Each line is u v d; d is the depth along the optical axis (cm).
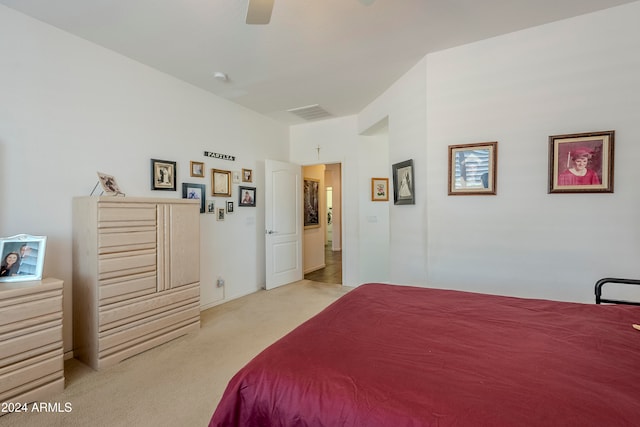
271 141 486
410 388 92
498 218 263
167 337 276
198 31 246
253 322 327
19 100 222
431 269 292
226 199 402
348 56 289
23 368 186
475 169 270
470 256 275
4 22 215
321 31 247
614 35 222
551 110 243
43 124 235
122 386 208
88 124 261
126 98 289
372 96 393
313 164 514
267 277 461
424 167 297
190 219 299
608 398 85
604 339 124
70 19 230
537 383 93
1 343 178
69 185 250
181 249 289
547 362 106
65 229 247
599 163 228
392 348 119
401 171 335
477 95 268
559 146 240
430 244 292
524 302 176
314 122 506
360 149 468
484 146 265
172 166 330
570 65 236
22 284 195
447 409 83
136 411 183
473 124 271
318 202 661
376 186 477
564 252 241
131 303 249
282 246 489
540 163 247
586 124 232
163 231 273
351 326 143
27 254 205
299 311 362
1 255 199
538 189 248
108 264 233
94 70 265
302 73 325
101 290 229
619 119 223
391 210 365
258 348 265
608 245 228
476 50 267
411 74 316
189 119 351
